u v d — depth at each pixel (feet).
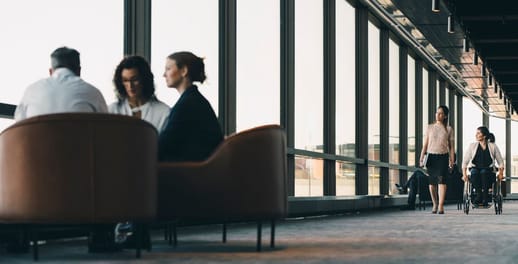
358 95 43.39
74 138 11.79
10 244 13.79
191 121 13.99
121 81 14.29
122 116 12.02
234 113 26.58
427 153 36.70
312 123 36.32
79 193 11.79
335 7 38.40
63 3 17.72
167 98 22.22
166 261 12.10
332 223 26.81
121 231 13.92
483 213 38.75
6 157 12.09
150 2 21.06
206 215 13.24
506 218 31.65
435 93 64.54
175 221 14.39
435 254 13.82
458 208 47.09
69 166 11.78
